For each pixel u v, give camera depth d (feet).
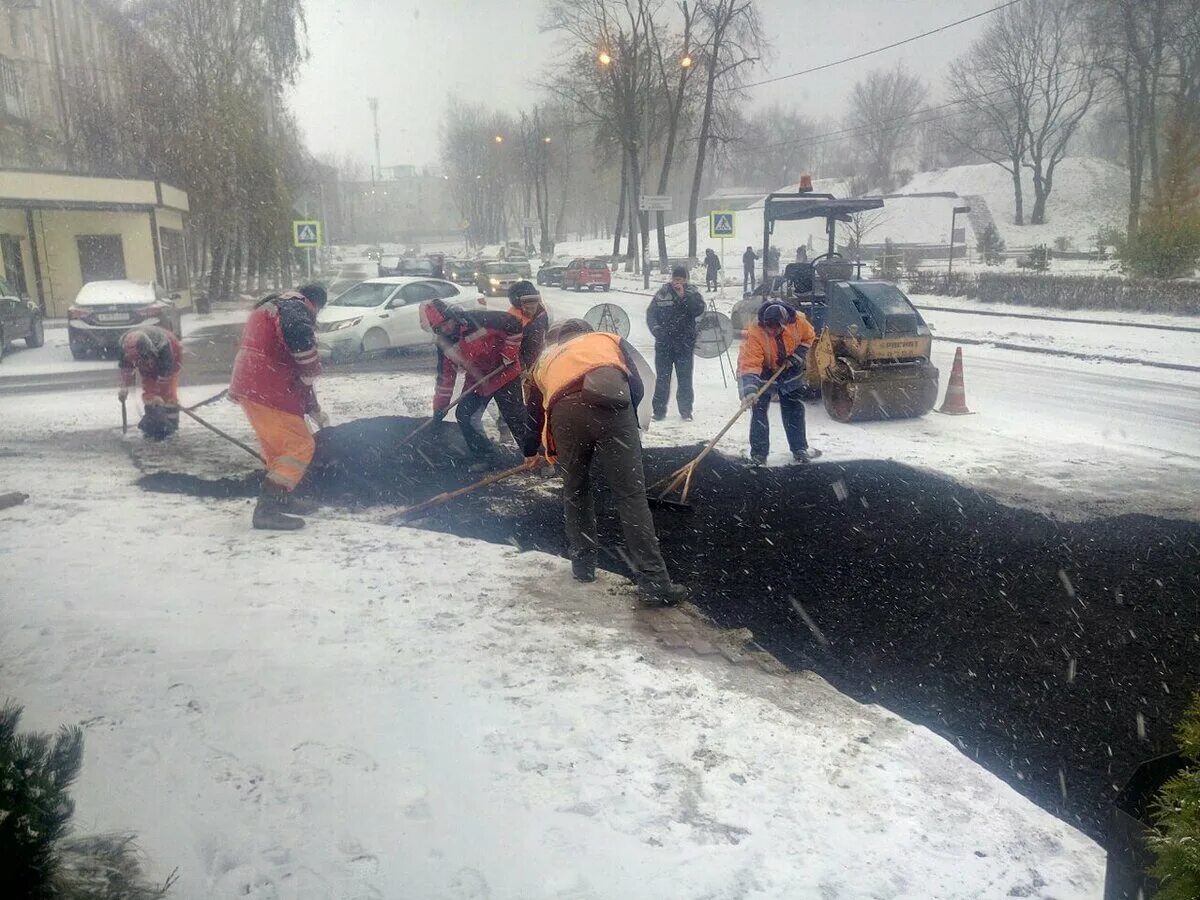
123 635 13.17
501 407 26.55
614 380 15.65
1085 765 11.51
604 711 11.48
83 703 11.10
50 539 17.72
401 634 13.61
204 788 9.44
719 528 20.88
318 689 11.73
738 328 56.18
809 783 10.13
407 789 9.61
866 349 32.71
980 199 223.71
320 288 19.67
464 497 23.27
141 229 89.45
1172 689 13.50
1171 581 17.62
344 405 36.35
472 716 11.19
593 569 16.58
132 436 30.37
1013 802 10.05
